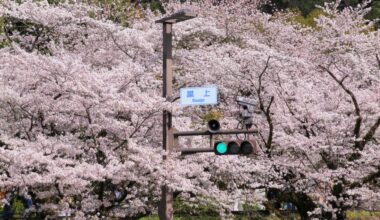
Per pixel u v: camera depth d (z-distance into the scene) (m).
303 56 29.83
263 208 23.72
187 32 25.81
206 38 29.09
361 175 20.59
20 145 17.33
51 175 15.89
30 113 18.56
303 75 24.67
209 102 18.08
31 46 25.17
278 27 34.56
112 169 16.41
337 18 30.56
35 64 17.62
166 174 17.25
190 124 21.23
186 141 20.62
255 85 22.62
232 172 19.88
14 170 16.36
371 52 25.72
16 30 26.94
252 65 22.61
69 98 18.25
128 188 18.48
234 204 21.19
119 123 17.73
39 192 17.27
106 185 19.22
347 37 26.33
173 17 18.17
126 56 23.11
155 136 19.64
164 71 18.91
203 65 23.53
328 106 22.77
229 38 32.91
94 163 17.64
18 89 18.84
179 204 22.78
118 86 19.34
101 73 19.11
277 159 21.56
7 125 18.72
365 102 22.12
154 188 19.06
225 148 17.88
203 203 20.47
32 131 18.91
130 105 17.48
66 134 18.66
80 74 17.30
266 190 23.02
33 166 16.52
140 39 21.92
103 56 23.08
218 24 34.47
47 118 18.30
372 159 20.72
